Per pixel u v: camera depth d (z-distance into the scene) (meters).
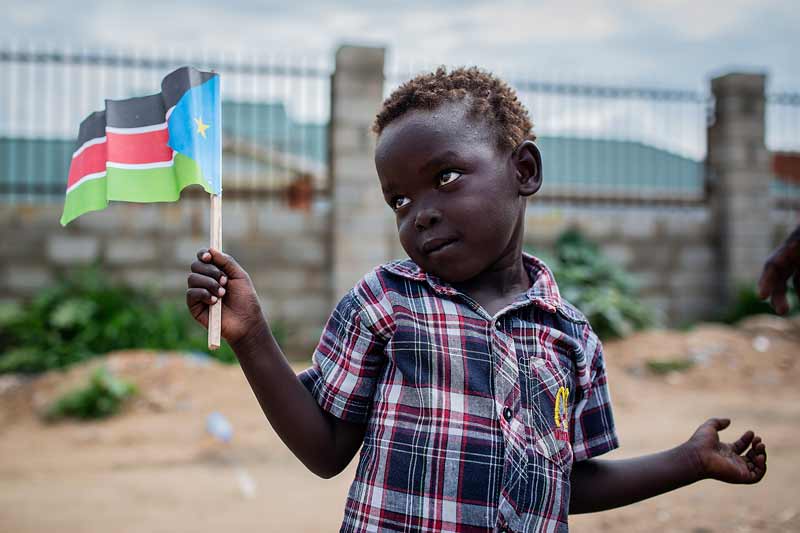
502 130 1.62
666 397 8.21
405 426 1.55
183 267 10.20
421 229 1.58
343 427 1.68
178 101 1.65
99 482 5.34
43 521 4.44
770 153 12.24
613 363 9.18
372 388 1.64
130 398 7.41
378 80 10.54
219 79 1.68
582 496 1.82
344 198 10.47
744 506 4.28
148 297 9.97
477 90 1.63
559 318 1.72
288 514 4.59
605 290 10.48
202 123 1.64
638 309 10.52
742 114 12.11
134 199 1.67
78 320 9.13
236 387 7.77
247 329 1.58
